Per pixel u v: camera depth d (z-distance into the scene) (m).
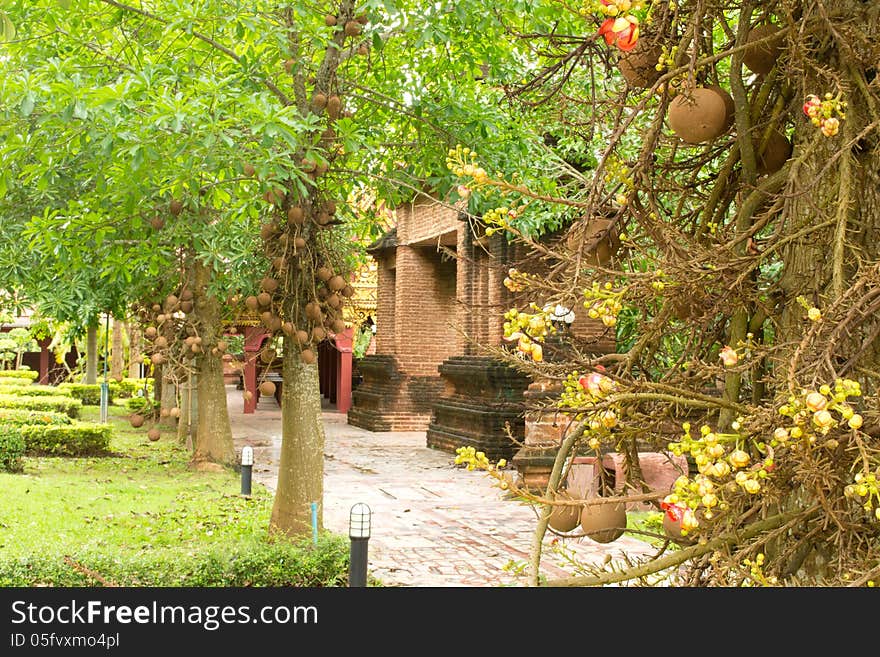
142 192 7.16
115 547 7.87
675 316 2.32
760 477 1.68
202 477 13.95
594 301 2.08
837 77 2.03
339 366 32.81
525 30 7.01
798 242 2.26
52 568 6.70
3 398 22.06
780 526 1.91
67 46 7.29
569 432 2.15
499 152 7.98
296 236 7.55
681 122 2.31
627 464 2.12
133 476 13.82
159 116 5.75
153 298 12.38
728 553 1.85
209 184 7.39
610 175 2.37
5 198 10.40
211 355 15.01
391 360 24.97
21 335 41.19
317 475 8.62
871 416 1.86
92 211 7.78
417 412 24.77
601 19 2.47
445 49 8.28
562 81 2.93
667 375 2.16
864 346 1.88
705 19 2.38
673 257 2.12
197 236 9.70
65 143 6.41
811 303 2.22
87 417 24.77
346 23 7.37
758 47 2.34
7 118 6.10
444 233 20.42
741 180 2.58
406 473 16.36
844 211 1.99
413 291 24.53
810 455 1.71
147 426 22.61
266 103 6.17
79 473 13.97
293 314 7.98
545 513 1.92
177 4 6.50
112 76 7.18
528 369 2.10
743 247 2.31
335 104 7.55
